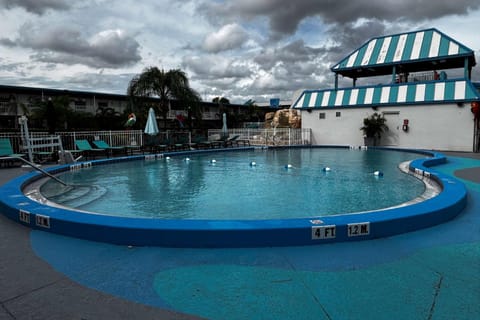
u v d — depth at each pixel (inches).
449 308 80.8
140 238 126.8
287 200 223.9
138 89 809.5
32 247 126.6
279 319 77.0
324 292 89.6
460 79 669.9
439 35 739.4
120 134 616.4
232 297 87.4
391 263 108.9
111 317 78.5
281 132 840.9
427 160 406.0
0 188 223.8
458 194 187.5
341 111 811.4
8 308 82.9
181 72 832.9
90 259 114.3
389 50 788.0
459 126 657.6
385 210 151.6
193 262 110.9
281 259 112.7
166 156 557.3
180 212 193.8
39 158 450.6
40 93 1227.2
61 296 88.7
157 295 89.0
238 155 591.8
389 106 739.4
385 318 76.7
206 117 1903.3
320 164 442.9
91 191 259.8
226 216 184.4
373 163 450.6
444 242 129.0
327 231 127.6
